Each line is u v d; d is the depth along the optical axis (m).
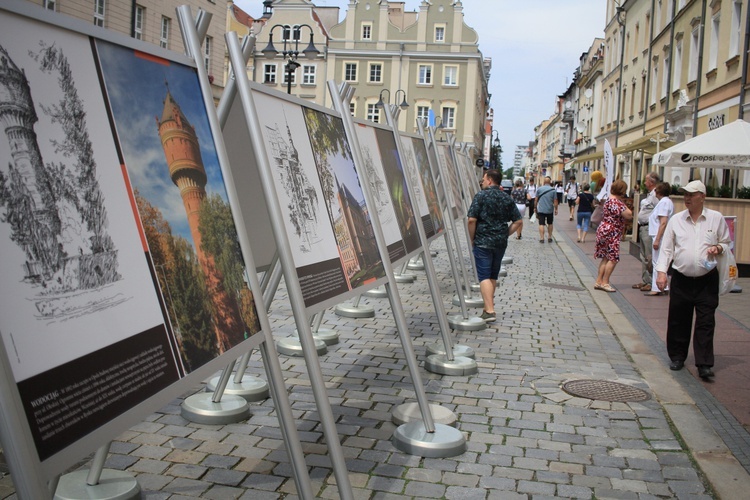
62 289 1.91
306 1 69.31
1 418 1.62
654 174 12.57
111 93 2.28
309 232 3.77
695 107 25.22
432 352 7.01
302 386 5.89
